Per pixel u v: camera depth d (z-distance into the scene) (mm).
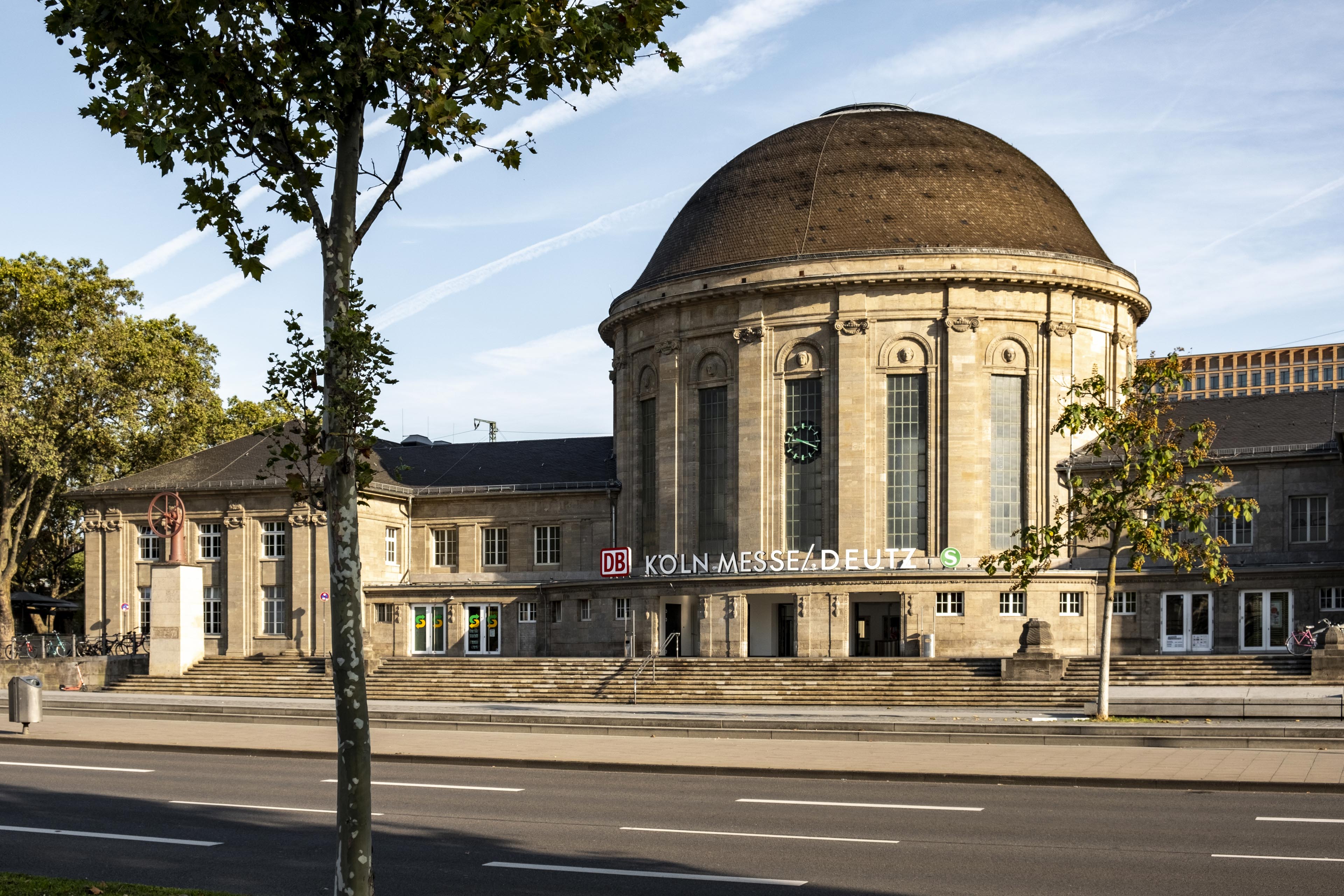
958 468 57656
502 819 20688
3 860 17484
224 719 42156
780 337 60469
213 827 20125
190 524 68938
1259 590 54188
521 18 13242
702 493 62312
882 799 22750
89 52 13586
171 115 13320
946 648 55969
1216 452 55969
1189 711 35594
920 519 58219
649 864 16828
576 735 36250
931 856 17172
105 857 17672
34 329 73312
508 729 38344
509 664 56344
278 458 13312
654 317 64562
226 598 67438
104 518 70250
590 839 18734
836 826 19703
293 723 40969
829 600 56656
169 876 16422
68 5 13047
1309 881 15422
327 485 12969
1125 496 37312
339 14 13188
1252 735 30406
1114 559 37469
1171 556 37500
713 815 20953
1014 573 41250
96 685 60969
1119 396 61250
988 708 45375
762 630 60938
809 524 59656
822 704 48312
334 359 12844
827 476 59125
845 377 58906
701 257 63781
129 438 72875
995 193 62781
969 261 58469
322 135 14281
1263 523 55219
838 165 63688
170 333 83625
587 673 54469
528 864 16891
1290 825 19453
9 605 74250
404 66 13336
